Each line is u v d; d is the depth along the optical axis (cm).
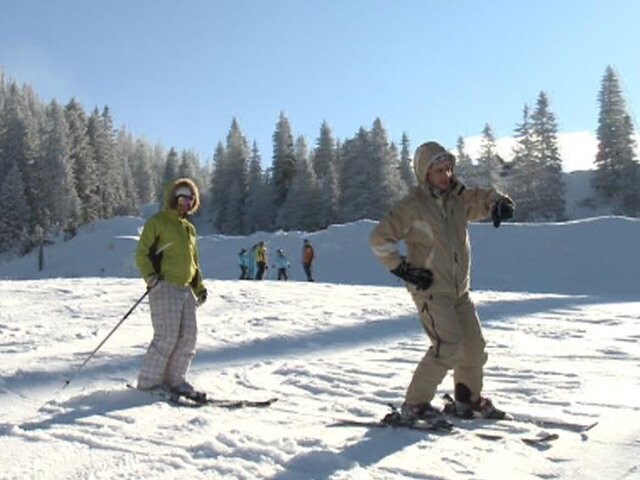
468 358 489
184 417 509
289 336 912
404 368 713
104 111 9844
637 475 370
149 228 585
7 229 6775
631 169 6675
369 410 524
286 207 7512
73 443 442
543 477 371
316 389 616
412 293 473
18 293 1544
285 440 435
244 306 1318
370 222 3612
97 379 647
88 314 1156
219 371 698
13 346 801
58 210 7031
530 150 6625
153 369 576
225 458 408
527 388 599
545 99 6594
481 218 481
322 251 3400
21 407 549
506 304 1373
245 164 8775
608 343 874
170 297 582
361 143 7050
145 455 413
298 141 8344
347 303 1395
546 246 2920
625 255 2750
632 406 531
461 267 468
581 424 469
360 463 395
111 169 8544
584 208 6881
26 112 8862
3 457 412
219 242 3869
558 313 1226
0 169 7306
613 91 6788
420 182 470
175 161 10369
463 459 398
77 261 5469
